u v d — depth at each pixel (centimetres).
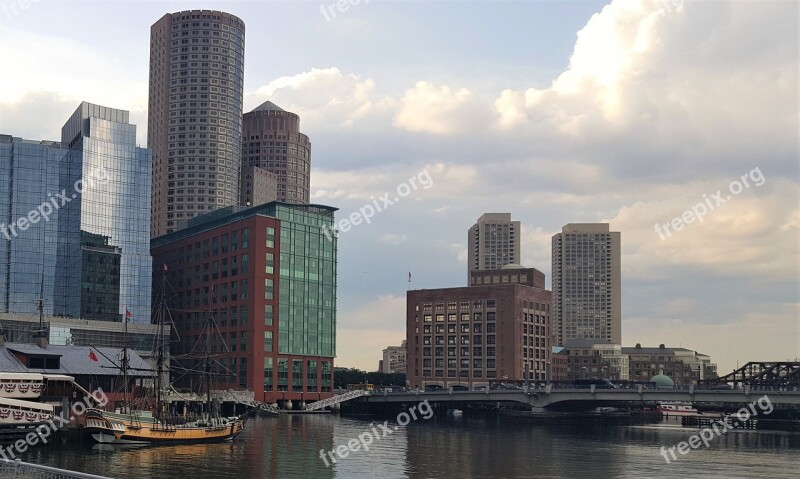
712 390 19825
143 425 13300
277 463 11362
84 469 10119
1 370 14588
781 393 18625
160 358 17375
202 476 9888
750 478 10619
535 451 13938
